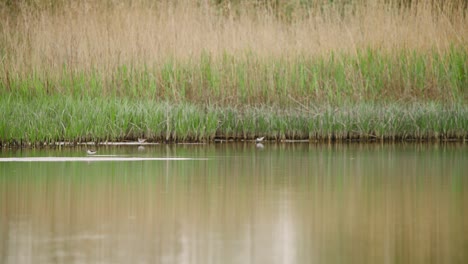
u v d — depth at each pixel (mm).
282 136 69812
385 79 76188
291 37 79312
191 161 53625
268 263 25594
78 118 66688
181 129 68250
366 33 78250
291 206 35562
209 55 75438
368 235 29594
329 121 68688
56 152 60094
